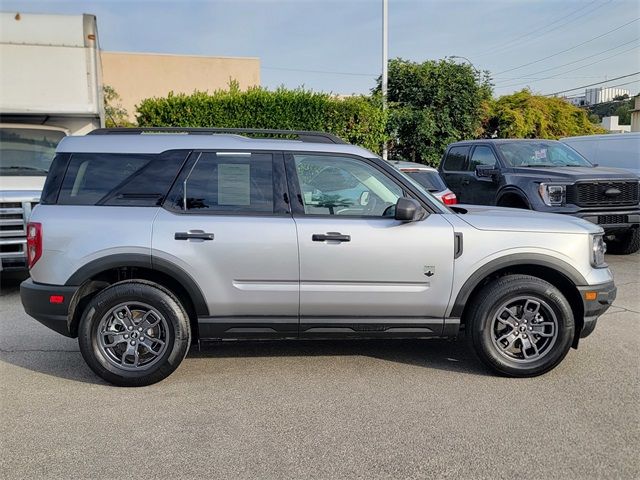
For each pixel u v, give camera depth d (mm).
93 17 8414
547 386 4410
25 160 8453
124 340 4449
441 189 9531
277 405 4109
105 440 3617
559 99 25516
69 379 4648
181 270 4371
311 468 3271
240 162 4586
